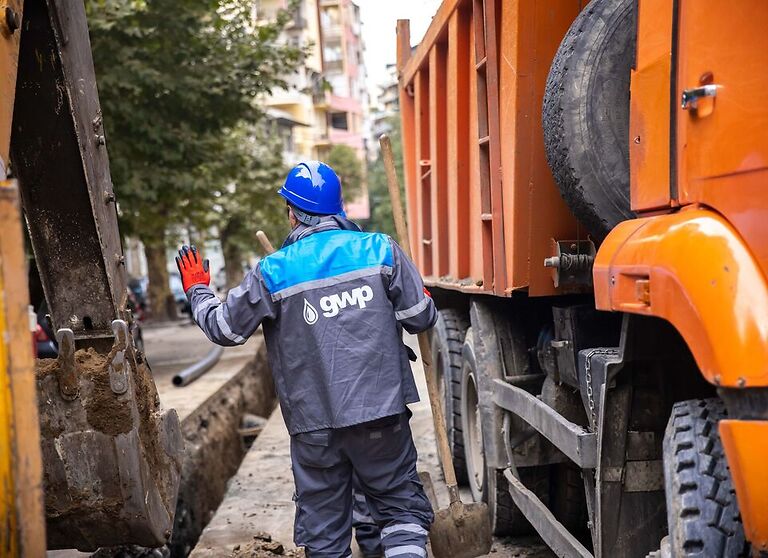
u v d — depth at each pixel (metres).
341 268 3.71
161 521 3.89
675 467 2.71
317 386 3.68
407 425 3.85
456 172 5.97
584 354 3.52
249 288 3.71
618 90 3.52
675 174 2.74
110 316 4.04
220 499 9.46
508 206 4.52
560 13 4.26
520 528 5.32
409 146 8.51
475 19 4.99
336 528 3.86
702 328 2.41
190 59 13.68
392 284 3.76
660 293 2.63
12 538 2.33
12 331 2.30
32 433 2.33
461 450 6.27
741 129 2.45
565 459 4.75
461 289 5.75
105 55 12.36
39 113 3.89
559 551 3.97
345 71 74.31
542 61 4.29
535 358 5.14
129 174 12.95
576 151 3.52
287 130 56.94
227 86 13.60
